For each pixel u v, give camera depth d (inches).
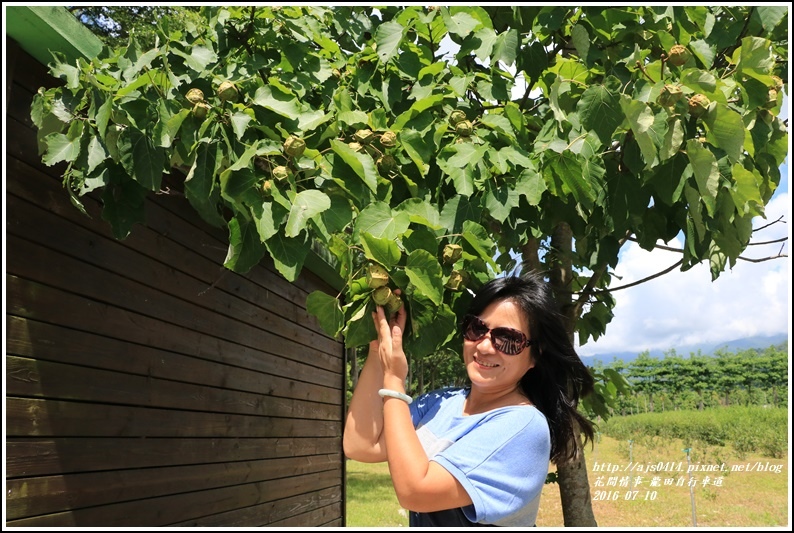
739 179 96.8
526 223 114.2
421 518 73.8
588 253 144.3
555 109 99.1
